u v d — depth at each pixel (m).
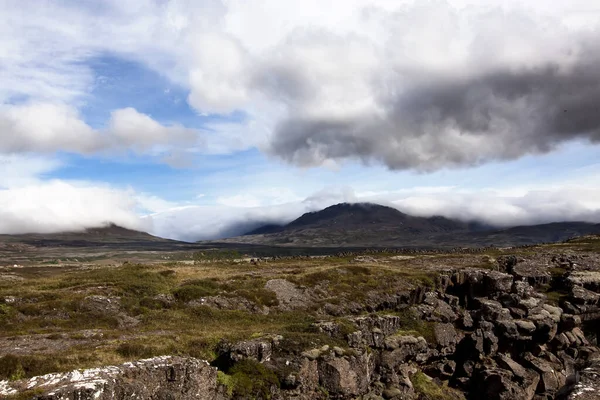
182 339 32.38
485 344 46.72
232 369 29.38
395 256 100.25
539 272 66.69
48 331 34.16
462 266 72.50
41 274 73.19
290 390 29.95
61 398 18.45
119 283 48.00
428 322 48.88
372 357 38.34
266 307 47.97
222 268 72.06
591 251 93.50
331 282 56.59
